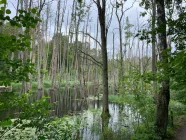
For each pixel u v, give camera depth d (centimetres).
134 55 3741
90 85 3403
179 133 713
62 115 1091
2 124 226
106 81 1127
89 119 1016
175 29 278
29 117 296
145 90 837
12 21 221
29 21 226
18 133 408
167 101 653
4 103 260
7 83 246
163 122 654
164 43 589
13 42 224
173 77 254
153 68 1281
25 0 1261
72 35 2614
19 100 286
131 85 830
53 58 2858
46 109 315
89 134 741
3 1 213
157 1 587
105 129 757
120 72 1623
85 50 3178
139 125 761
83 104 1619
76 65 3125
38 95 1828
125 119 994
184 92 880
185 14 260
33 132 457
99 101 1848
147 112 791
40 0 1261
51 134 426
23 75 251
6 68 231
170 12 792
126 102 1034
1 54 224
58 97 1941
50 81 3341
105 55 1138
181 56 196
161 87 658
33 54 2492
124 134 715
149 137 624
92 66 3678
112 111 1302
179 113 1104
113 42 2998
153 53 1291
